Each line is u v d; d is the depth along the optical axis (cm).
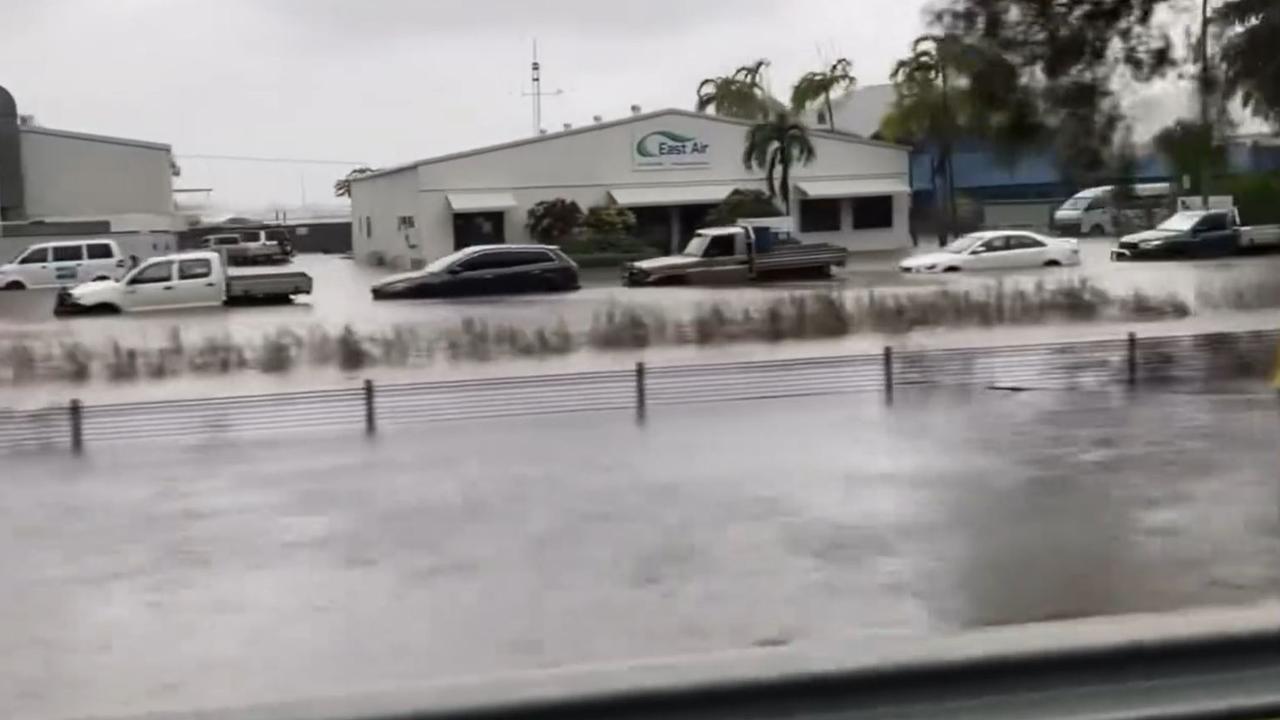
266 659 789
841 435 1538
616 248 5150
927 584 910
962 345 2273
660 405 1791
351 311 3170
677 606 872
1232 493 1170
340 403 1755
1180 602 850
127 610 905
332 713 338
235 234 6694
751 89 6975
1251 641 373
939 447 1443
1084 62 2003
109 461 1495
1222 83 1995
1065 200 6181
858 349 2273
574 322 2762
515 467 1387
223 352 2303
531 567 984
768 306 2805
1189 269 3797
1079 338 2345
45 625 872
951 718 353
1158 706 361
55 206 6481
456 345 2342
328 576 979
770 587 912
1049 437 1485
